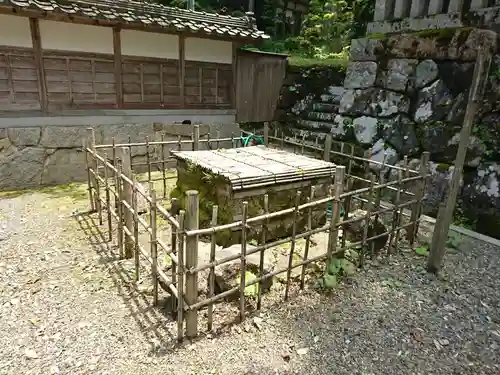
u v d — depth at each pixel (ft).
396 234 13.08
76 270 11.27
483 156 15.21
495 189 14.80
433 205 16.76
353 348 8.55
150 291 10.30
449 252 13.26
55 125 18.97
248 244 12.93
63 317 9.12
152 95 21.66
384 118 18.65
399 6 17.98
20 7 15.29
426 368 8.06
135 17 18.60
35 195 17.76
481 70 10.11
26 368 7.56
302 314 9.68
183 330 8.84
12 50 17.10
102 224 14.66
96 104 19.97
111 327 8.84
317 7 36.81
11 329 8.64
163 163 17.95
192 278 8.10
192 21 21.03
